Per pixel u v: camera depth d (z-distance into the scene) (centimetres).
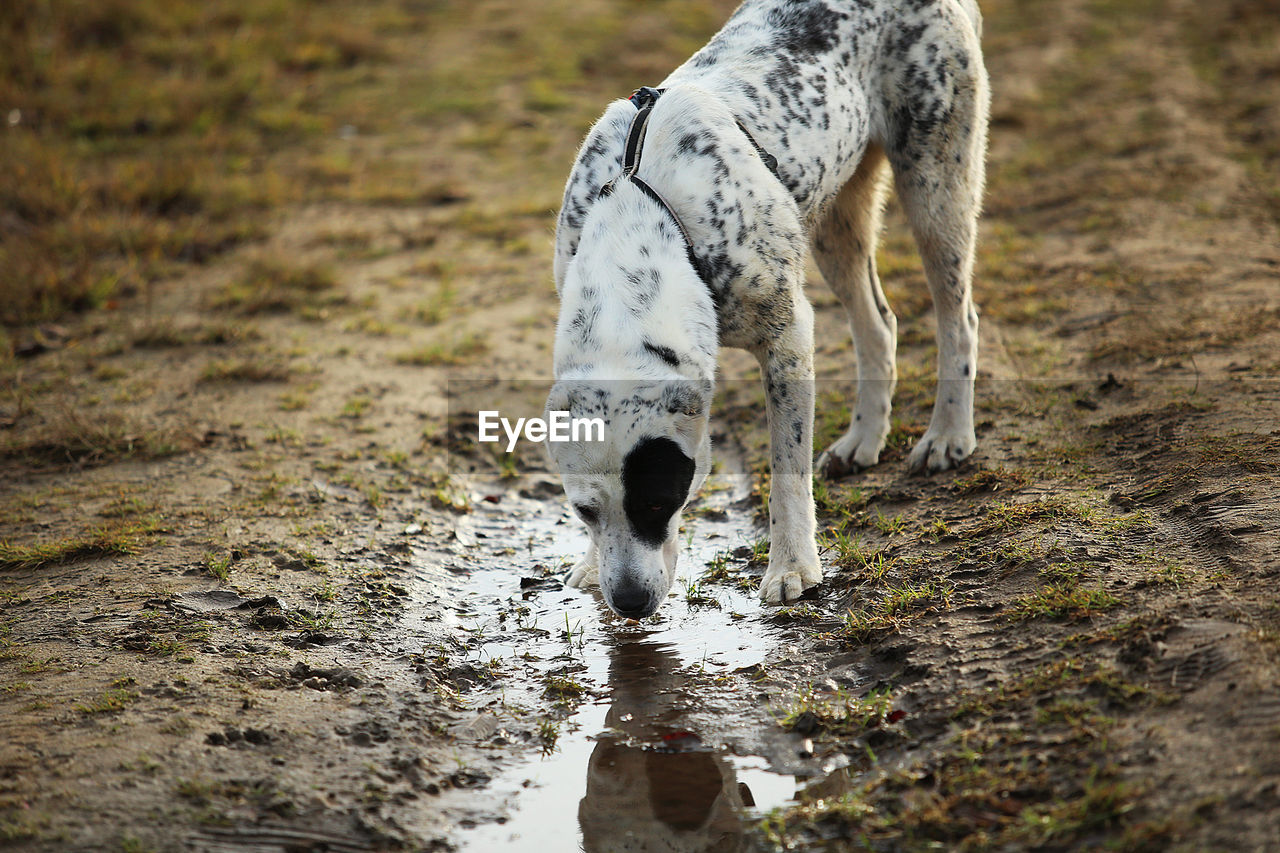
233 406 601
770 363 394
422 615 399
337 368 661
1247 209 761
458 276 828
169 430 558
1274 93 1030
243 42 1335
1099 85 1145
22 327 726
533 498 518
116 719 314
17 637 368
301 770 295
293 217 963
